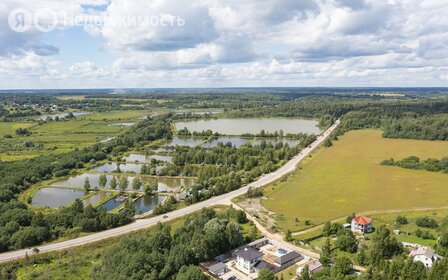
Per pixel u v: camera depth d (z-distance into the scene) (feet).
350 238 482.28
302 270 410.52
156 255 440.45
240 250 475.72
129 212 603.67
